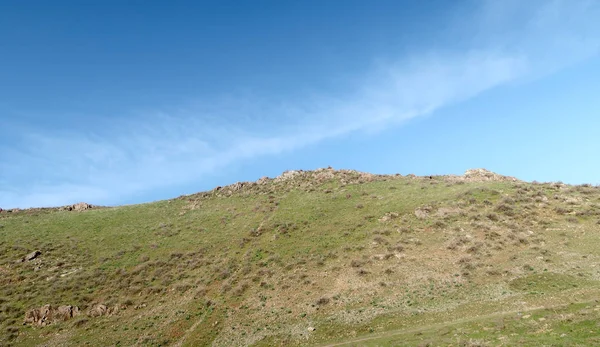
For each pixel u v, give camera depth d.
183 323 37.53
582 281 33.19
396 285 38.84
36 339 36.12
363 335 31.50
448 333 27.36
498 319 27.81
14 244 54.94
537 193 53.19
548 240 42.16
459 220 49.59
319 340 32.09
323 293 39.50
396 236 48.69
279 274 44.31
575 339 21.94
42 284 44.97
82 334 36.91
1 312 39.56
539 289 33.31
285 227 55.56
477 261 40.31
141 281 46.31
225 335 34.97
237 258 49.53
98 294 43.66
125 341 35.31
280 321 35.97
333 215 57.94
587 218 45.25
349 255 46.09
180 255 52.16
